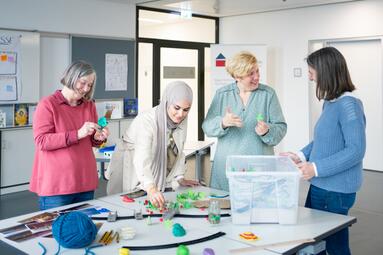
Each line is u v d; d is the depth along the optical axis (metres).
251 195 1.98
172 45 7.98
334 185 2.21
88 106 2.71
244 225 1.98
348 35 6.93
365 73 6.89
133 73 7.03
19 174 5.65
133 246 1.73
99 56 6.53
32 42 5.72
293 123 7.65
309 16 7.32
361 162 2.25
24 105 5.77
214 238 1.82
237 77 2.66
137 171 2.34
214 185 2.79
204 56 8.52
